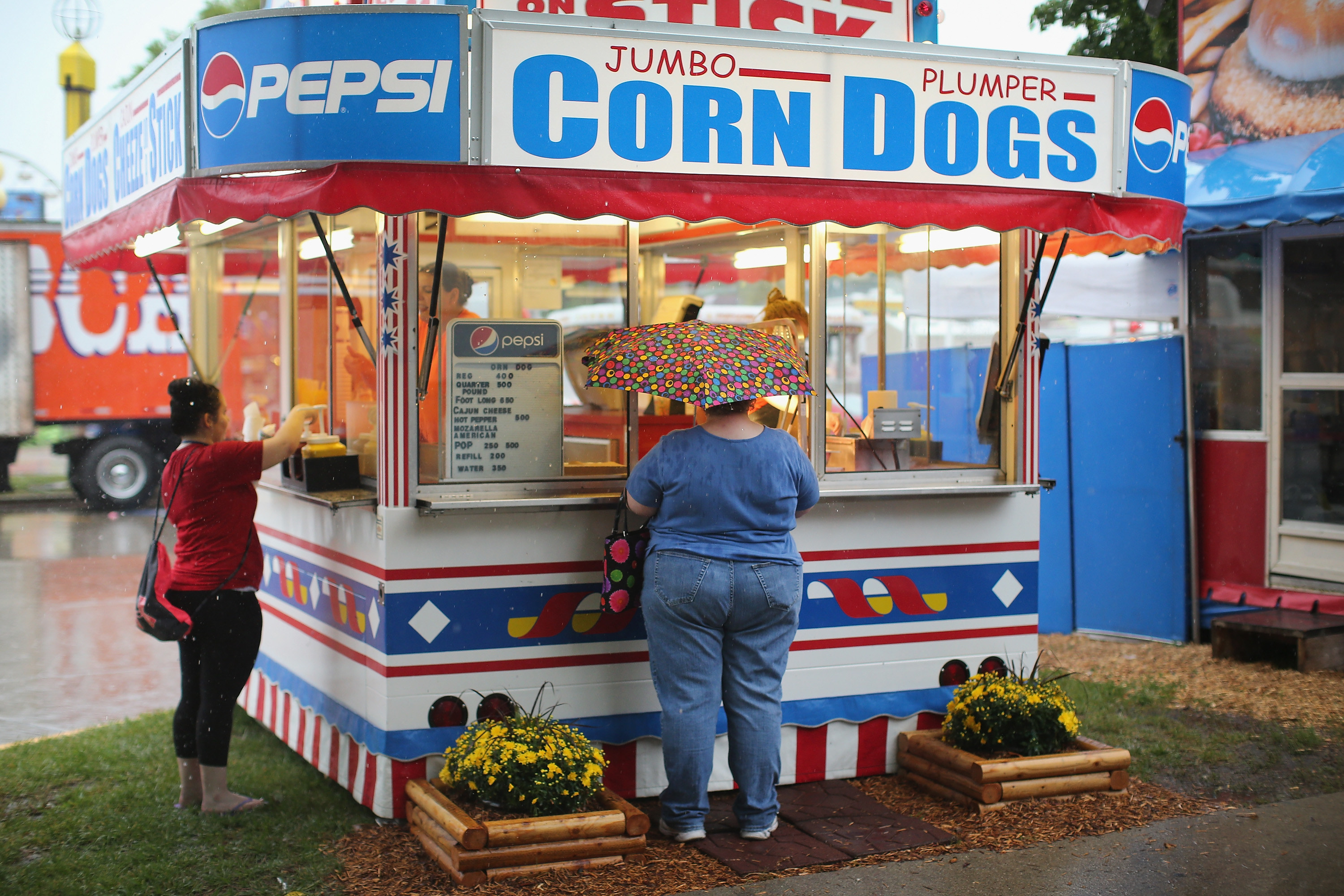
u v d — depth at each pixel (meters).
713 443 4.04
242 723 5.86
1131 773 4.84
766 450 4.04
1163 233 4.57
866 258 4.98
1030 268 4.89
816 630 4.66
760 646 4.07
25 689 6.85
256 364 5.97
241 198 3.81
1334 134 6.65
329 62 3.63
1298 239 6.98
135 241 5.05
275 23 3.66
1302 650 6.47
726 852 3.97
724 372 3.88
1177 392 7.29
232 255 6.29
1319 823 4.29
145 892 3.75
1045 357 7.79
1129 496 7.50
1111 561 7.59
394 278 4.05
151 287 15.85
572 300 4.52
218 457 4.38
